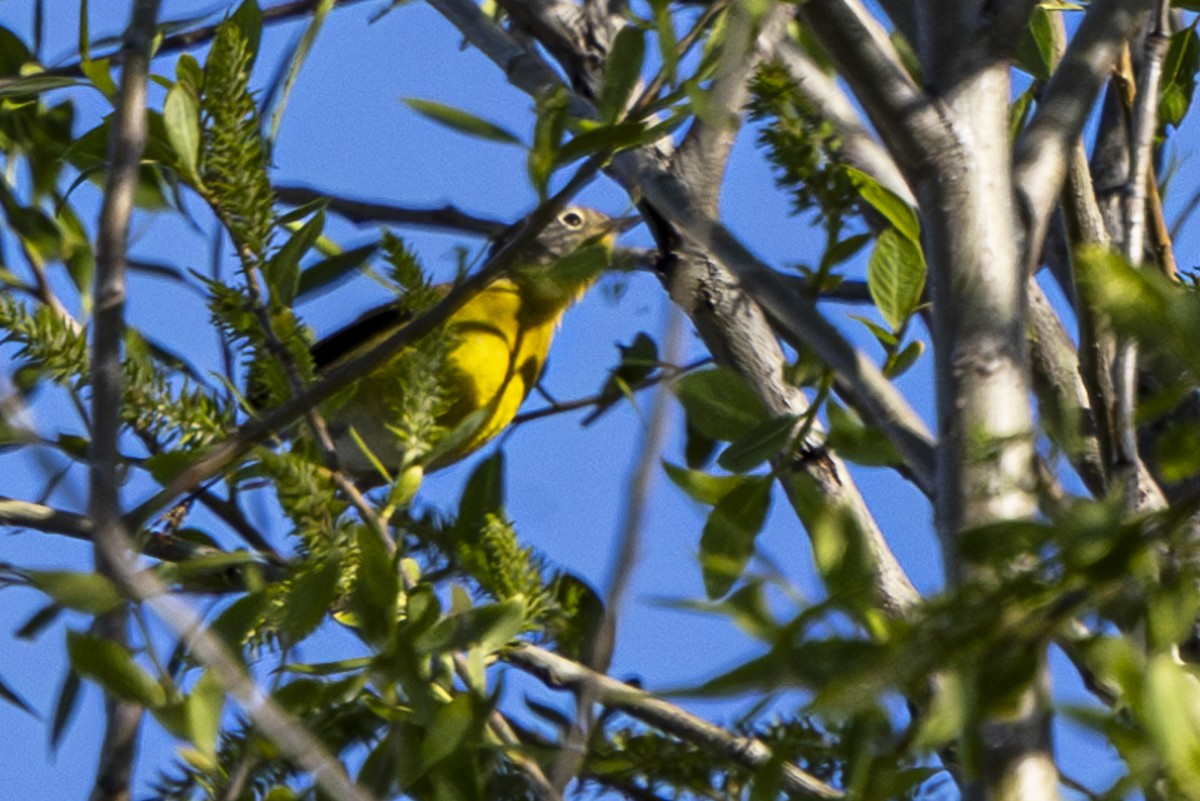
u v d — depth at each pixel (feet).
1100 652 11.21
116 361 14.44
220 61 18.99
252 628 15.61
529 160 17.75
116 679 14.79
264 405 21.47
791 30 25.00
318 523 17.39
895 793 12.48
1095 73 20.16
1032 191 19.35
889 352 18.97
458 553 19.27
